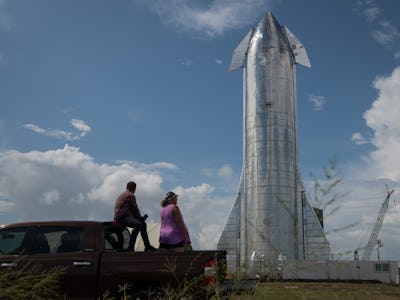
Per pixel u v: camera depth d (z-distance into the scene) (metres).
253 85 48.09
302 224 43.91
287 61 48.62
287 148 45.97
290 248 41.34
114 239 10.37
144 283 8.98
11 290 6.16
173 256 8.82
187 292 7.58
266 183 44.72
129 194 10.44
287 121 46.75
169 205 10.70
